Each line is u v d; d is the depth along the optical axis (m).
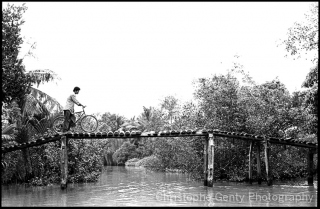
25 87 17.59
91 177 22.08
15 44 16.84
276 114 22.28
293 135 23.33
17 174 20.05
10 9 16.84
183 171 29.20
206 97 22.44
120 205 12.51
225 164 22.61
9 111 17.59
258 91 22.67
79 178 21.64
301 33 17.78
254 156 22.25
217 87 22.50
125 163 47.97
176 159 30.66
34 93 21.55
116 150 50.34
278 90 23.36
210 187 17.89
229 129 22.12
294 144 18.98
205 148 18.55
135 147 49.38
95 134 16.95
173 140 28.58
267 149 18.80
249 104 22.12
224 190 16.97
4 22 16.67
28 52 17.42
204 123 22.58
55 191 16.73
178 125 27.42
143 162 43.25
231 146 22.17
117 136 17.28
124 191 16.78
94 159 23.11
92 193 16.05
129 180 23.11
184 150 24.03
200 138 22.48
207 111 22.58
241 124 21.88
